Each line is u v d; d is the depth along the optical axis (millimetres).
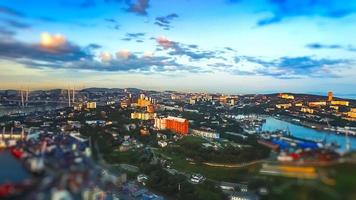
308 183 85312
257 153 151500
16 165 99000
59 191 78812
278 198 88250
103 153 141750
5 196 75062
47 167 94250
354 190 79062
